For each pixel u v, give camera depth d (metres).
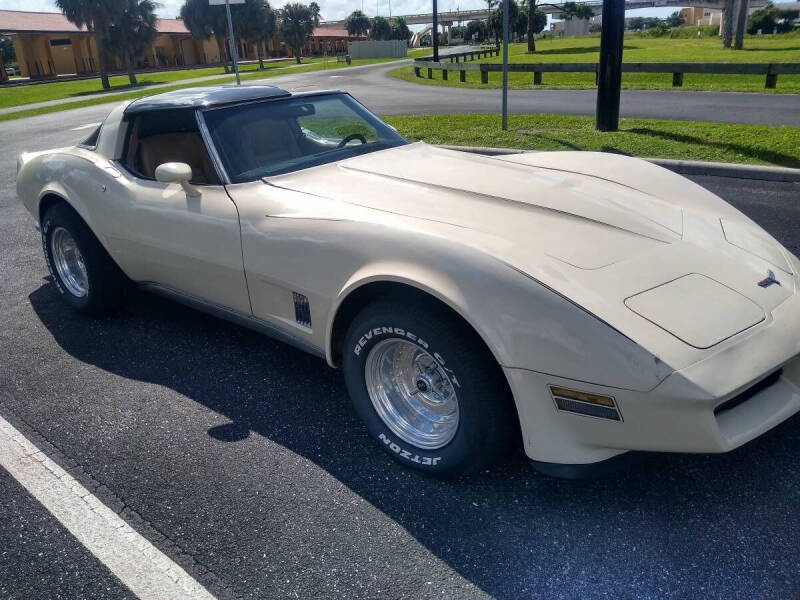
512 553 2.10
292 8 65.19
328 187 2.95
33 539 2.27
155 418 2.99
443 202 2.71
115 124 3.78
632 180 3.08
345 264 2.49
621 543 2.12
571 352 1.96
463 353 2.15
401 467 2.56
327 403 3.06
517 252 2.19
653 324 1.98
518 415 2.10
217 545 2.20
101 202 3.62
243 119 3.35
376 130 3.85
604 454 2.09
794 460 2.47
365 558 2.11
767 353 2.00
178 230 3.22
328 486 2.47
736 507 2.25
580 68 15.36
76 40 63.56
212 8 49.34
